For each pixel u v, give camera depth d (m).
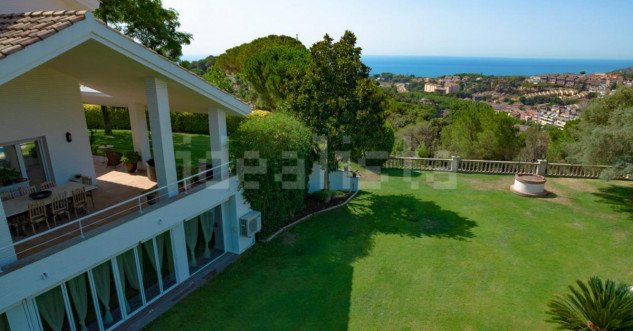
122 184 15.95
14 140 12.70
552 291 12.71
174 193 12.24
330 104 18.22
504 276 13.57
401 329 10.88
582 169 24.30
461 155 29.61
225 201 14.29
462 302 12.11
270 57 33.22
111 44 9.21
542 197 21.28
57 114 13.98
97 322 10.58
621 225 17.70
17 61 7.28
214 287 12.68
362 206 19.97
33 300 8.69
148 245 11.45
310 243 15.87
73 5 13.72
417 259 14.66
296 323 11.04
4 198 11.88
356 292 12.55
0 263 7.93
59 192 12.07
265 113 29.30
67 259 8.86
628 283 13.09
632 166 18.36
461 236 16.59
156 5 30.12
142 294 11.41
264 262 14.34
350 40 19.02
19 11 11.76
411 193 22.00
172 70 10.98
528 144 28.61
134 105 17.41
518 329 10.92
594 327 10.00
